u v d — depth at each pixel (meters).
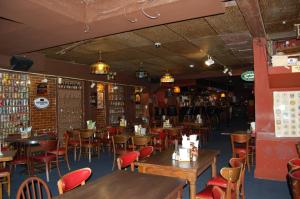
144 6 3.32
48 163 5.36
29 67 6.71
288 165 2.98
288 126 4.82
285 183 4.62
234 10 4.05
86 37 4.61
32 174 5.31
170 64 9.29
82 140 7.20
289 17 4.57
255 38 4.96
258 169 4.97
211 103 21.12
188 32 5.25
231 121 19.19
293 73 4.70
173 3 3.16
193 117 12.72
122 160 2.94
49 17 3.57
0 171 4.13
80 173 2.44
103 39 5.63
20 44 5.08
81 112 9.12
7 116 6.71
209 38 5.75
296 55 5.02
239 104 25.81
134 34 5.32
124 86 11.61
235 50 7.11
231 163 2.98
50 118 7.93
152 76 12.55
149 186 2.16
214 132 12.73
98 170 5.74
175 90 14.52
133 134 6.32
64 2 3.48
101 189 2.09
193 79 13.23
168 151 3.80
